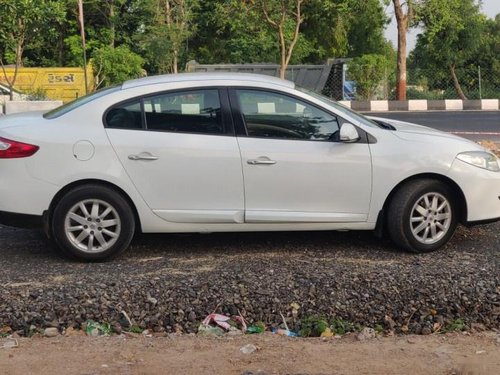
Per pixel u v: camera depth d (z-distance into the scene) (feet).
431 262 17.47
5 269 16.96
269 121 17.75
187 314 14.71
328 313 14.94
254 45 91.40
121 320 14.38
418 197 18.02
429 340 13.48
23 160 16.74
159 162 17.15
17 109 50.65
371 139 17.94
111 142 17.03
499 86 90.94
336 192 17.78
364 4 87.76
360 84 79.92
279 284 15.69
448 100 74.69
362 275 16.19
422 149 18.02
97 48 95.14
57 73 86.48
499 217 18.89
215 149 17.29
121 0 96.94
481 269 16.80
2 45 74.84
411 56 96.68
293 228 17.88
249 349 12.71
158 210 17.35
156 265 17.28
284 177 17.52
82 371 11.55
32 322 14.11
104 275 16.37
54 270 16.85
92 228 17.22
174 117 17.49
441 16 76.54
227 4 86.74
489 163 18.67
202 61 101.50
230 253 18.43
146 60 92.73
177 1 88.33
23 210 16.87
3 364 11.86
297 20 77.20
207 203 17.46
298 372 11.57
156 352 12.53
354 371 11.64
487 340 13.44
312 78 86.74
